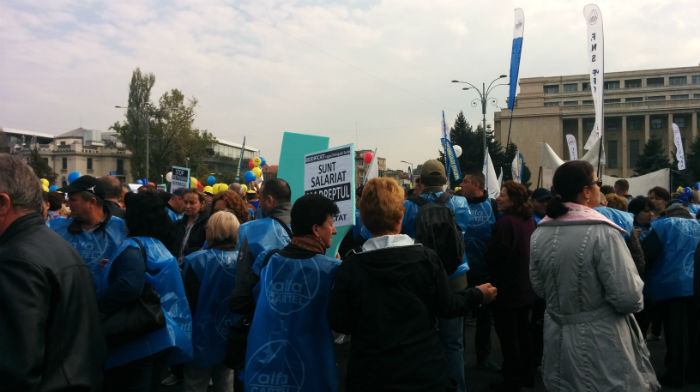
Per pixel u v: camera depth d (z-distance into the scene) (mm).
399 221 2305
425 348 2082
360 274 2131
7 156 1654
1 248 1504
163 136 52062
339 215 3029
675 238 4215
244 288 2664
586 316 2445
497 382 4320
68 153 76125
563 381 2518
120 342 2494
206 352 3299
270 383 2258
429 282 2145
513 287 3926
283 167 3820
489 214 4754
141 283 2521
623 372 2357
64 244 1671
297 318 2301
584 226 2465
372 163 7914
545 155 8188
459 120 45562
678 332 4164
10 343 1366
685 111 70188
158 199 2861
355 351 2129
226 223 3479
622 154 74000
